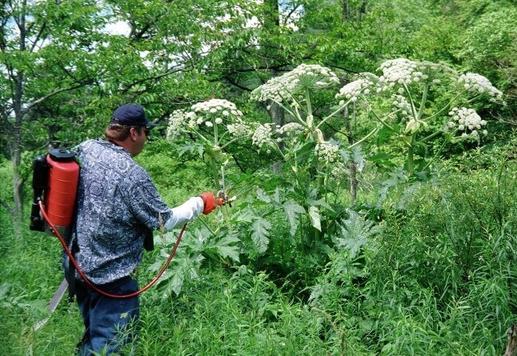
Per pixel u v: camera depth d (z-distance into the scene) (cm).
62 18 751
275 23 1169
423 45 1324
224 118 597
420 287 387
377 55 1150
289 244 498
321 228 510
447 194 434
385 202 465
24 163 775
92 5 810
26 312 404
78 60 745
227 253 448
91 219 349
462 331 348
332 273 408
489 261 383
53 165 345
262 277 414
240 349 323
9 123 772
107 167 350
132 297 361
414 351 321
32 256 563
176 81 867
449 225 413
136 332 357
